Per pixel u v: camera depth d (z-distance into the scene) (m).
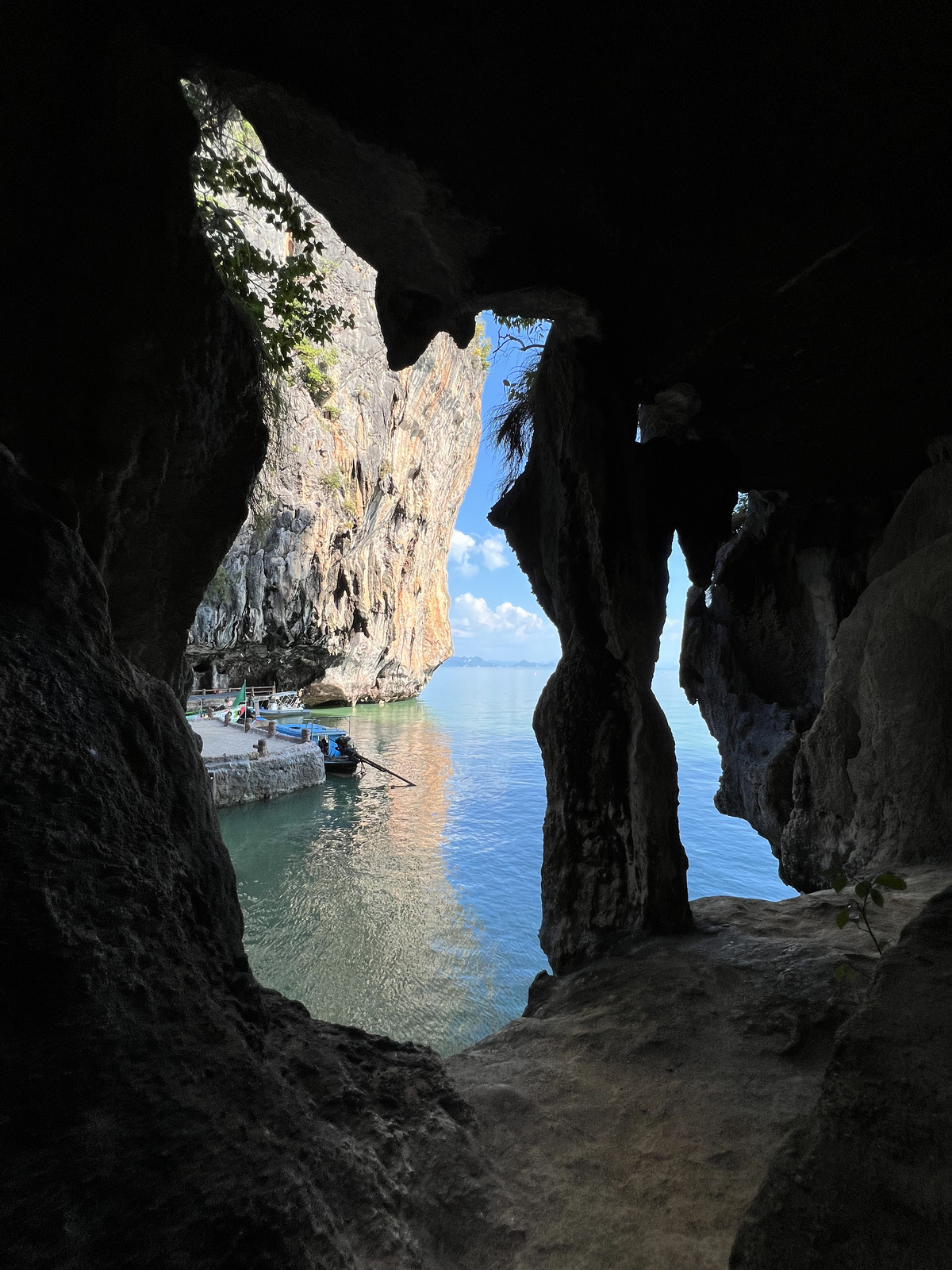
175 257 2.84
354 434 40.22
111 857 1.58
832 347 5.32
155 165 2.74
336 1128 2.04
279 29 2.95
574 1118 2.82
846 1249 1.17
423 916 14.26
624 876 5.07
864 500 9.82
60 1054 1.24
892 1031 1.70
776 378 5.87
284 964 11.97
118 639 3.28
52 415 2.51
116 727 1.82
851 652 7.52
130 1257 1.12
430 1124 2.37
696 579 6.19
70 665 1.77
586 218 3.92
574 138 3.44
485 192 3.72
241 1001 1.97
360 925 13.70
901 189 3.66
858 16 2.81
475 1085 3.09
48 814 1.46
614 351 5.02
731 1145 2.62
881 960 2.08
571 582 5.37
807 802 8.43
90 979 1.37
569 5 2.86
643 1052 3.39
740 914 5.23
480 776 30.27
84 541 2.75
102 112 2.59
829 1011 3.51
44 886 1.36
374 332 41.06
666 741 5.18
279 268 4.15
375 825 21.08
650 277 4.36
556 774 5.43
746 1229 1.29
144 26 2.76
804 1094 2.93
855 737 7.34
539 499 6.17
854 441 7.49
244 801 21.80
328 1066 2.38
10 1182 1.06
